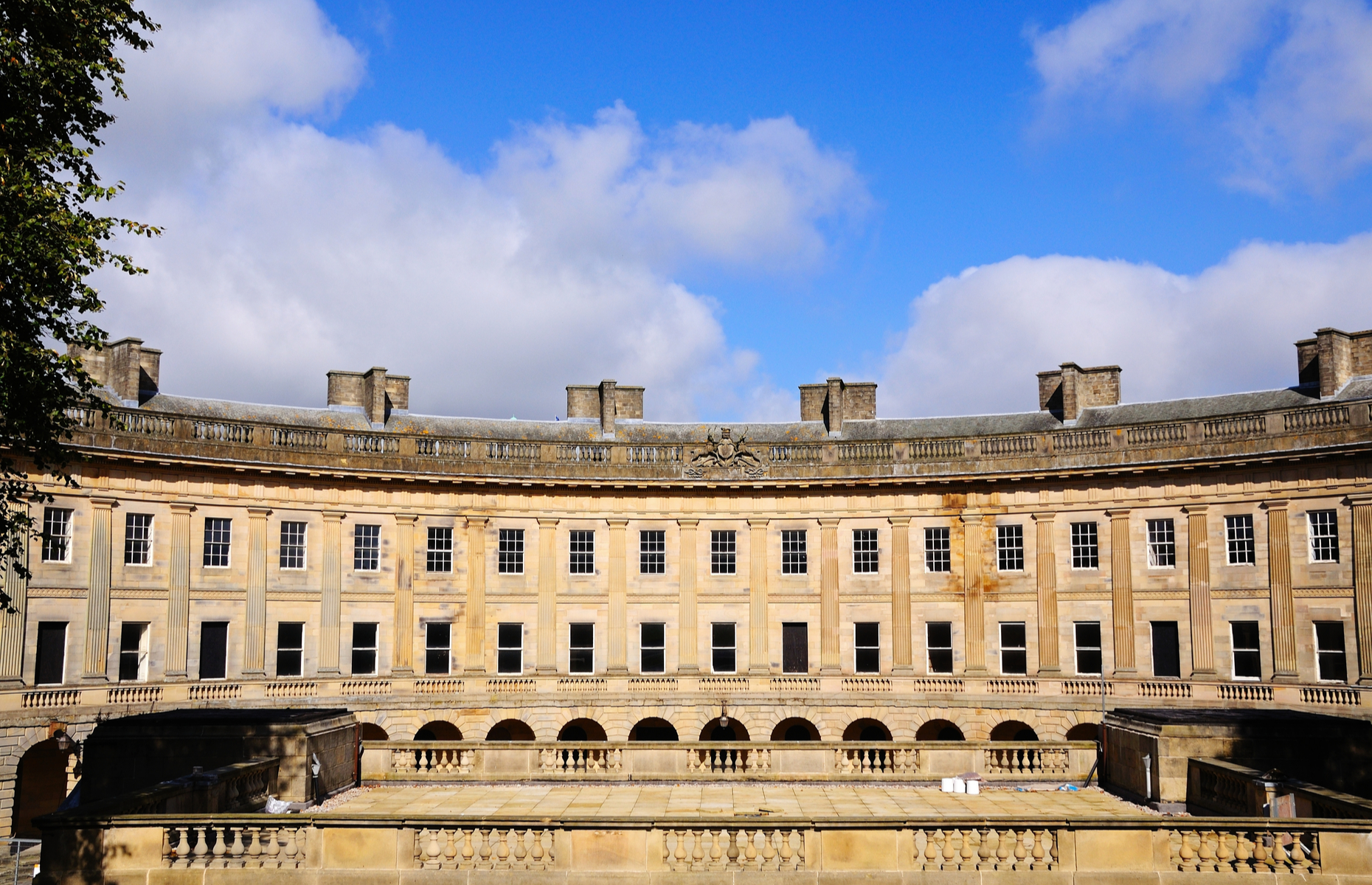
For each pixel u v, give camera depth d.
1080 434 54.88
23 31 23.66
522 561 58.12
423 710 54.31
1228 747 26.47
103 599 48.59
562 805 26.80
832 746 32.34
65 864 21.20
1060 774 31.59
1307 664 49.19
